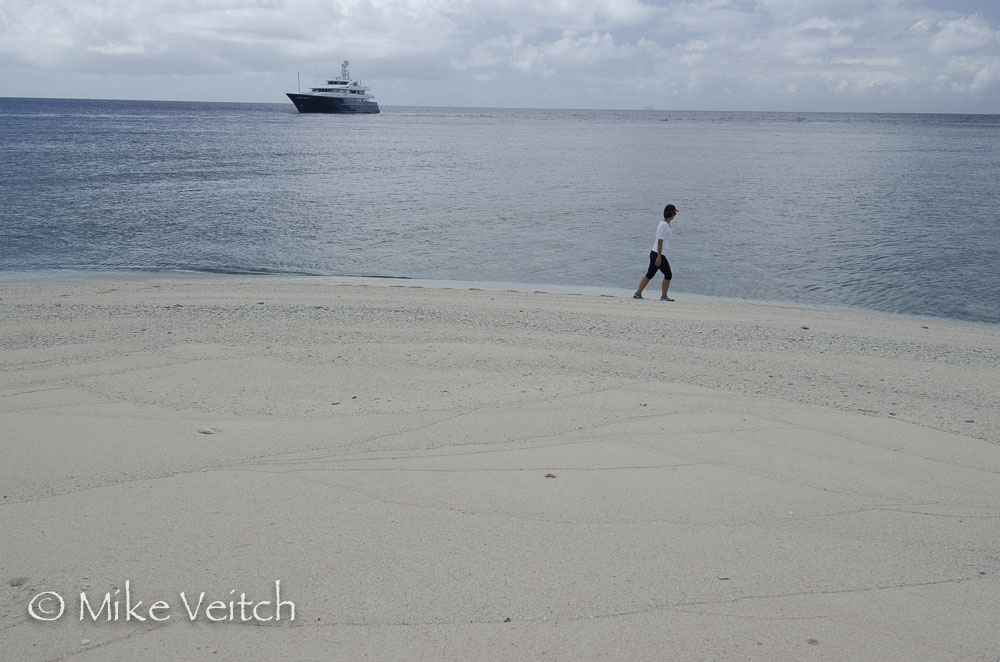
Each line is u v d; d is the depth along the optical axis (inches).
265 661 131.0
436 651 133.4
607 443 244.2
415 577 157.8
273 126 4611.2
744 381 328.2
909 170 2011.6
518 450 235.6
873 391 322.3
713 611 148.3
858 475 224.2
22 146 2434.8
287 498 196.2
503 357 353.1
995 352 426.0
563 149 2812.5
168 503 192.2
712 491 208.5
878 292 666.8
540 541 175.5
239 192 1349.7
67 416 260.2
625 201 1280.8
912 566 170.1
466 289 613.6
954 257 824.3
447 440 242.7
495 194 1369.3
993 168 2095.2
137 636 138.1
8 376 308.5
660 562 167.5
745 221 1073.5
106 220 1004.6
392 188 1453.0
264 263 757.9
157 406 272.2
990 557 175.6
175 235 908.0
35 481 205.6
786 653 135.3
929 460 238.4
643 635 139.4
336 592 151.9
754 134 4643.2
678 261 792.3
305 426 253.3
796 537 182.5
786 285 689.0
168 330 396.5
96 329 396.8
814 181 1680.6
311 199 1263.5
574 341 395.5
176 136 3302.2
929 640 140.9
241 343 368.5
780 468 227.6
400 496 198.8
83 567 161.2
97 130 3644.2
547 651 133.9
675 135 4318.4
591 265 767.1
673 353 377.4
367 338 386.3
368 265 756.0
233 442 237.1
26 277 669.9
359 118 6653.5
